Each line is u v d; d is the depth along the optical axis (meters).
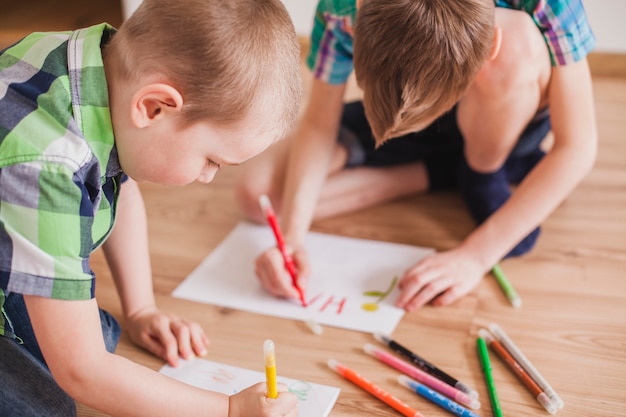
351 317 1.23
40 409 0.94
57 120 0.82
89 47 0.85
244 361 1.14
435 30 0.99
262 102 0.83
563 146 1.29
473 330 1.20
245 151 0.86
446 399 1.04
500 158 1.42
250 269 1.36
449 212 1.54
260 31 0.83
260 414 0.89
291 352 1.16
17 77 0.86
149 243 1.46
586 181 1.62
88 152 0.83
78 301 0.82
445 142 1.56
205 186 1.67
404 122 1.07
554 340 1.17
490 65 1.24
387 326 1.20
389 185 1.57
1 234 0.79
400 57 1.00
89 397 0.86
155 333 1.16
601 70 2.12
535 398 1.05
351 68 1.36
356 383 1.08
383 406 1.05
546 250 1.40
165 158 0.86
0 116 0.81
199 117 0.83
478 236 1.31
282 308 1.25
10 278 0.80
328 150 1.43
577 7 1.20
